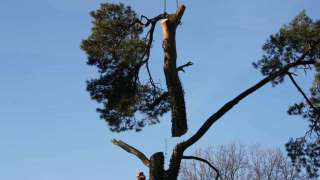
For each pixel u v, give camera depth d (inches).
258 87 818.2
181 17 808.3
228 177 2038.6
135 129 944.3
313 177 966.4
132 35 928.9
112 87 922.1
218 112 797.2
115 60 927.0
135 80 929.5
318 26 888.3
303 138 965.2
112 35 926.4
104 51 926.4
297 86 898.1
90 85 922.1
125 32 928.3
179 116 785.6
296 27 879.7
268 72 887.1
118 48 929.5
